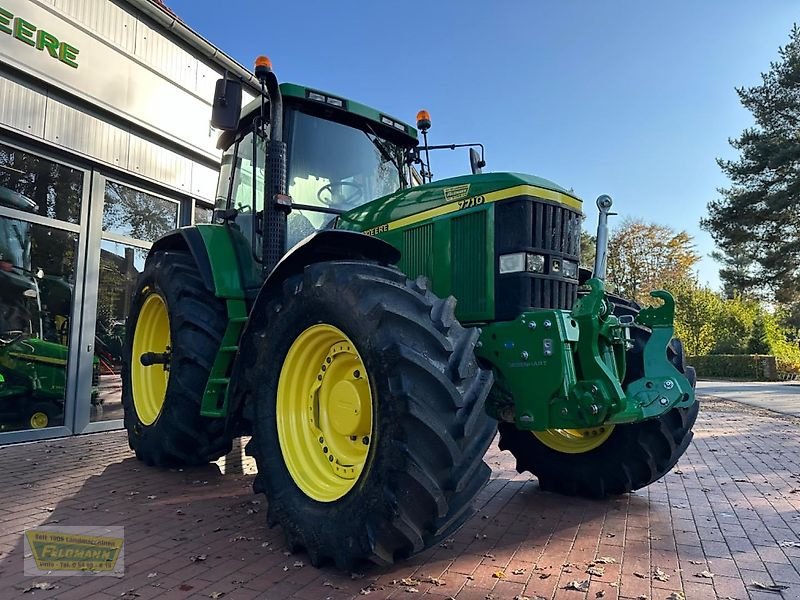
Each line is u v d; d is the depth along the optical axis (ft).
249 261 14.88
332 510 9.02
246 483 14.67
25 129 18.95
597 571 9.39
